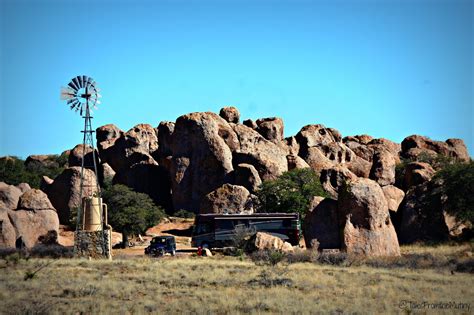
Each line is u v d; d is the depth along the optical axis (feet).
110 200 242.37
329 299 104.88
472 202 218.38
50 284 115.24
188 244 231.50
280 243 173.68
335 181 306.14
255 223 209.87
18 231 203.41
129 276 126.62
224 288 114.32
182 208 300.61
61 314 92.79
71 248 170.50
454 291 113.39
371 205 167.22
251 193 286.46
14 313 91.91
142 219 234.17
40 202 213.66
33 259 154.71
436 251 180.34
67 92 166.40
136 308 96.53
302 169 282.97
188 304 99.76
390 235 167.22
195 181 301.84
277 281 118.93
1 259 157.38
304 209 254.68
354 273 133.49
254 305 98.07
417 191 230.89
